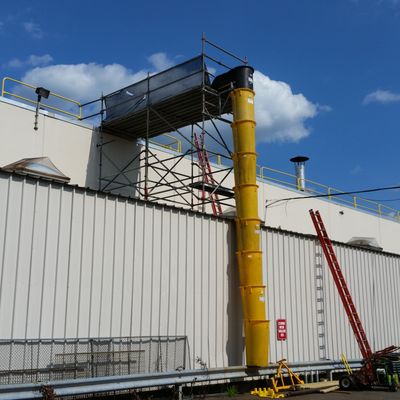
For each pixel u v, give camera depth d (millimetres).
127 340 12281
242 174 15695
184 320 13750
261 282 15102
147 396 12375
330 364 16828
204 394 13719
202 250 14625
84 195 12055
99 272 12070
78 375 11164
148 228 13289
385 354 16078
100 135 21250
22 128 18703
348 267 19688
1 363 10117
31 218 11055
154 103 19578
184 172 24375
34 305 10820
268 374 14688
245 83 17828
